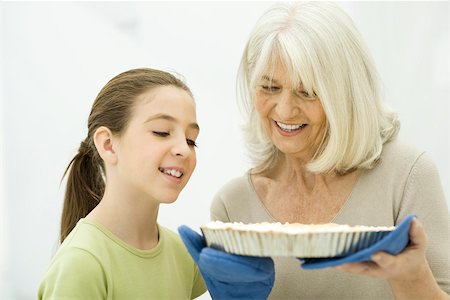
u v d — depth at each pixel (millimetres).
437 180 1176
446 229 1142
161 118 1122
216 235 962
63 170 2369
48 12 2355
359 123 1181
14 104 2373
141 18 2357
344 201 1237
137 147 1121
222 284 1042
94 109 1236
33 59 2359
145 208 1172
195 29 2369
